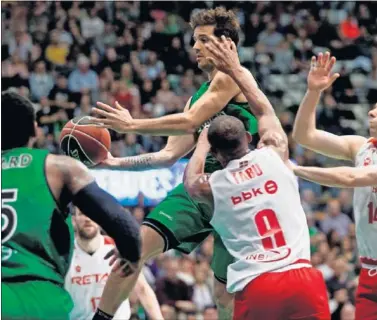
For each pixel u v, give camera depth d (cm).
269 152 908
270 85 3284
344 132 3081
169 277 2008
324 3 3650
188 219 1046
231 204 891
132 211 2175
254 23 3488
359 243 1062
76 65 3048
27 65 3038
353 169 945
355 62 3462
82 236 1180
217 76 1023
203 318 1991
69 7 3338
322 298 883
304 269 881
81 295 1180
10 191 764
